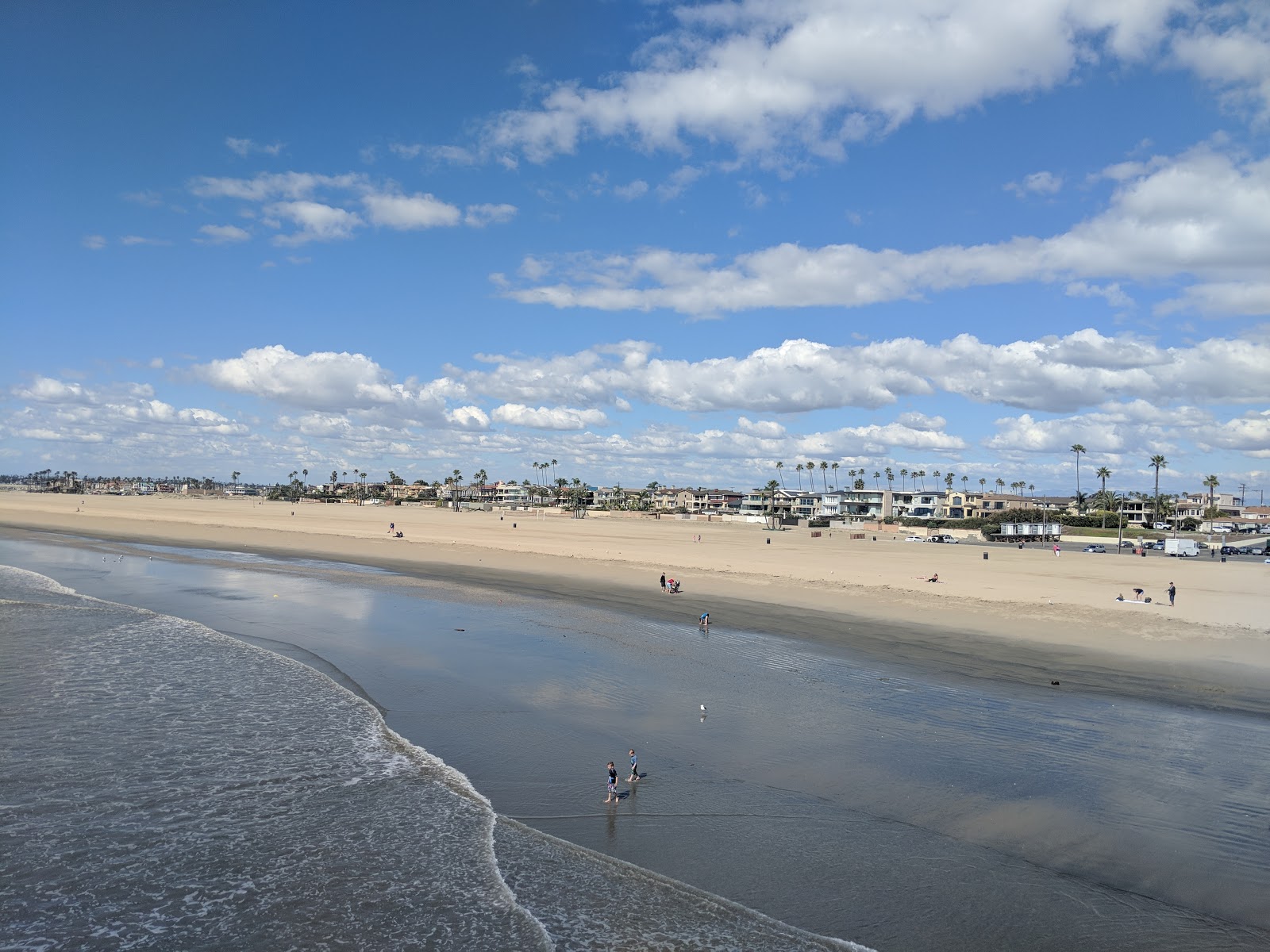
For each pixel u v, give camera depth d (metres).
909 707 25.55
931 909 13.86
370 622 40.28
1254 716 24.72
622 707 25.47
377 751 21.23
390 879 14.87
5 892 14.32
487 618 41.69
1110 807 17.95
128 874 14.96
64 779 19.03
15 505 177.38
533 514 196.00
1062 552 99.12
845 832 16.72
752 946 12.79
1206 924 13.39
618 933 13.17
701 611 44.06
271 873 15.06
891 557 78.94
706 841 16.33
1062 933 13.16
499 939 13.01
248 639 35.34
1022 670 30.50
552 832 16.73
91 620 38.72
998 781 19.45
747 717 24.42
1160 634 36.81
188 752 20.92
